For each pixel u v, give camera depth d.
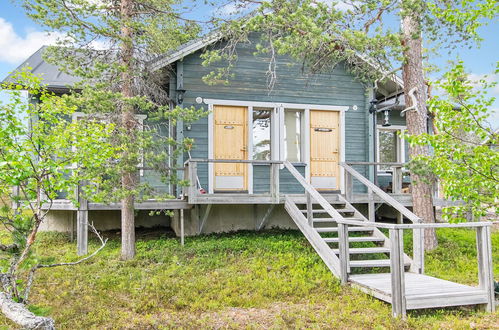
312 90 12.22
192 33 9.73
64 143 5.00
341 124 12.41
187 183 8.76
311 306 6.23
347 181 10.59
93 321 5.57
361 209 12.14
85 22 8.04
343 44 8.60
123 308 6.20
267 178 11.89
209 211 10.70
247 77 11.68
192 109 8.38
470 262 8.91
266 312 6.00
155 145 8.38
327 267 8.17
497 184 5.47
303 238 10.32
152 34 8.84
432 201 10.12
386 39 8.14
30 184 4.79
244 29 9.20
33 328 3.44
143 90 9.47
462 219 6.12
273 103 11.86
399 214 11.13
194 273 7.93
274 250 9.31
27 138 4.84
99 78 8.28
